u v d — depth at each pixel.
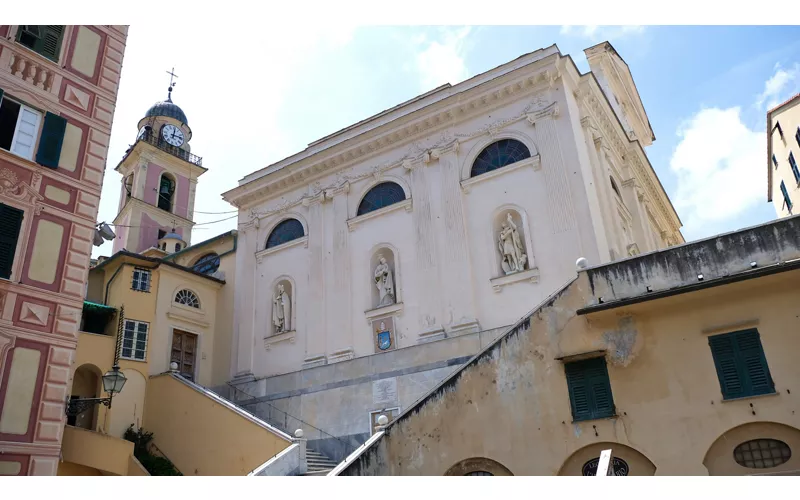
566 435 13.64
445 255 24.19
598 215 22.94
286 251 29.22
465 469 14.38
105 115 17.20
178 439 22.14
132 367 24.28
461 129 26.00
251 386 25.97
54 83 16.25
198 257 33.12
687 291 13.06
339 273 26.77
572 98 24.84
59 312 14.63
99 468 19.41
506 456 14.02
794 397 12.03
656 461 12.73
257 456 19.31
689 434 12.65
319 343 26.08
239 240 30.94
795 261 12.14
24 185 14.81
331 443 22.33
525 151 24.39
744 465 12.18
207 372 28.33
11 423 13.17
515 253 22.97
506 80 24.89
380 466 14.90
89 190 16.14
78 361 22.47
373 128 27.50
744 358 12.72
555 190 22.83
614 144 29.78
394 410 21.58
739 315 13.01
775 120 27.41
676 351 13.33
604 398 13.61
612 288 14.29
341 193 28.19
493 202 24.11
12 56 15.55
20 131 15.29
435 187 25.61
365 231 26.91
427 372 21.45
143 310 25.75
